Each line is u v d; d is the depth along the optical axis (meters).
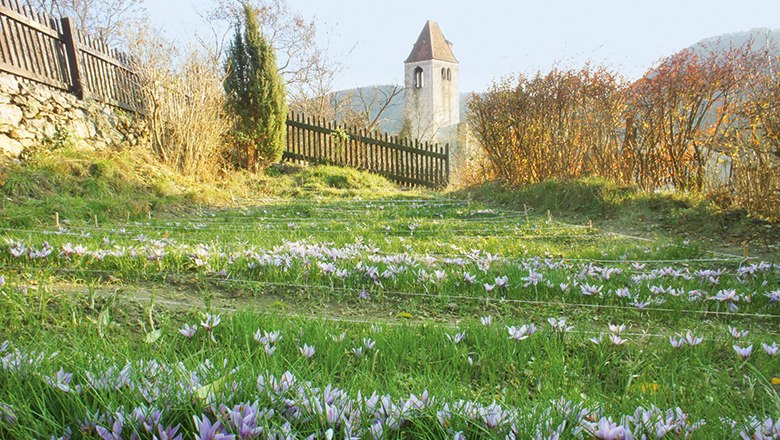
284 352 2.34
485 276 4.09
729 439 1.52
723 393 1.99
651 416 1.56
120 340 2.29
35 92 9.23
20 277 3.46
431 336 2.58
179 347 2.41
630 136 9.64
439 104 62.19
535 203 10.30
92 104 10.45
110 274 3.82
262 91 13.53
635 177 9.68
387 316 3.38
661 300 3.54
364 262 4.21
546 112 11.75
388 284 3.94
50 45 9.77
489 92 13.29
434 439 1.49
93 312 2.80
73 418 1.50
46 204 7.12
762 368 2.35
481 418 1.56
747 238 6.54
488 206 10.84
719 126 8.26
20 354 1.84
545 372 2.26
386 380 2.09
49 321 2.62
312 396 1.54
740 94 7.77
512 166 12.73
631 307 3.46
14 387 1.62
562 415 1.59
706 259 5.28
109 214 7.57
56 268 3.77
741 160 7.39
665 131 9.05
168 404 1.52
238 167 13.67
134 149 10.61
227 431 1.39
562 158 11.27
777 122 6.71
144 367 1.77
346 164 16.09
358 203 10.88
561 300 3.72
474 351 2.58
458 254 5.44
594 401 1.78
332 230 7.03
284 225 7.39
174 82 11.25
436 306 3.59
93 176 8.61
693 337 2.50
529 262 4.84
